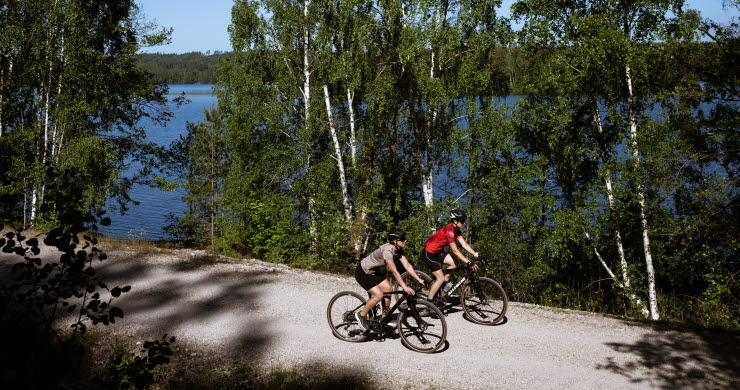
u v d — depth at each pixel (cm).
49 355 346
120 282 929
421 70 1761
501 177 1662
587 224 1520
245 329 703
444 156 1942
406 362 593
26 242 356
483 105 1834
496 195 1669
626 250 1584
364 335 652
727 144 1412
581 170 1689
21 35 1777
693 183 1464
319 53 2025
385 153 2014
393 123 2003
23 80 1897
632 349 619
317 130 2078
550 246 1490
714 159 1421
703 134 1462
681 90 1433
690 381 532
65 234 363
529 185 1628
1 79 1839
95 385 428
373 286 632
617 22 1500
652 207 1427
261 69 2106
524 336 664
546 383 538
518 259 1475
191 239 2434
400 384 544
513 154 1712
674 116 1496
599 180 1533
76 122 1898
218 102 2144
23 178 1551
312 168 2016
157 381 576
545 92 1672
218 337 677
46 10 1795
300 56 2131
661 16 1443
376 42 1888
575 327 696
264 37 2055
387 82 1809
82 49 1800
